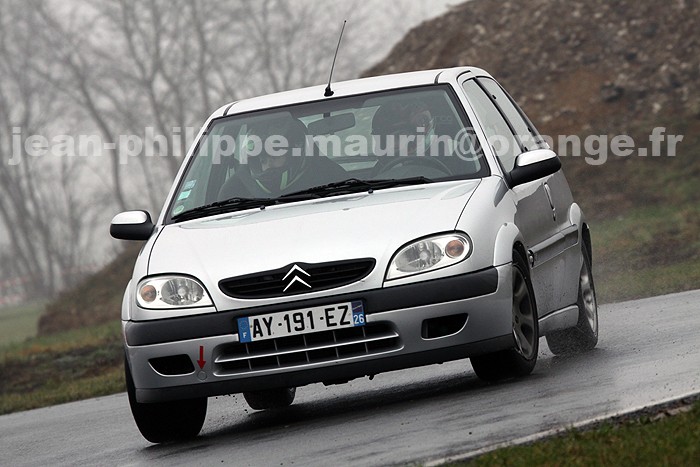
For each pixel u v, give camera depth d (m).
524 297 20.81
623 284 45.06
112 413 31.36
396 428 17.83
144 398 20.06
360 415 20.34
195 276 19.88
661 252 60.16
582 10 106.75
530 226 21.95
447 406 19.23
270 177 22.25
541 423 16.03
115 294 110.19
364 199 21.03
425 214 20.03
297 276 19.36
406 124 22.45
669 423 14.40
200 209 22.05
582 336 25.08
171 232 21.50
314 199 21.50
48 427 30.48
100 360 61.94
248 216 21.31
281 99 23.73
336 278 19.39
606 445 13.73
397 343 19.28
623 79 98.06
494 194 20.86
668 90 95.75
